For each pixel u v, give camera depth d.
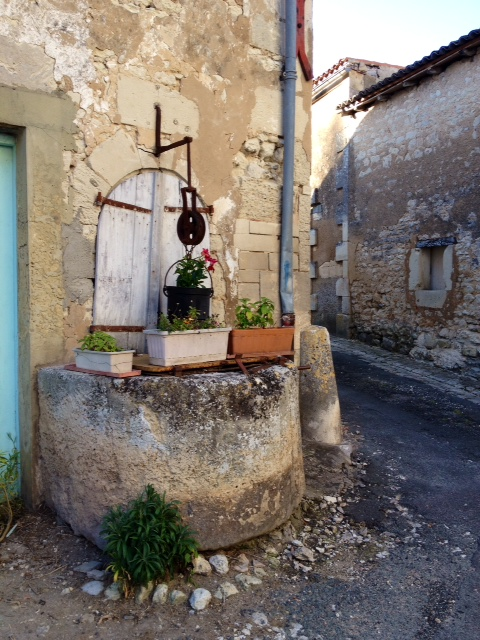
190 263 4.00
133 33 4.07
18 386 3.78
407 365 9.93
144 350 4.17
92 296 3.92
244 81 4.70
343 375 9.13
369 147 11.62
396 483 4.83
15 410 3.81
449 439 6.16
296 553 3.50
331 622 2.89
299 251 5.15
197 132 4.43
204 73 4.46
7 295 3.76
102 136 3.94
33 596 2.88
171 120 4.28
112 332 4.00
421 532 3.98
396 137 10.84
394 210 10.95
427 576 3.38
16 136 3.72
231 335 3.74
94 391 3.28
